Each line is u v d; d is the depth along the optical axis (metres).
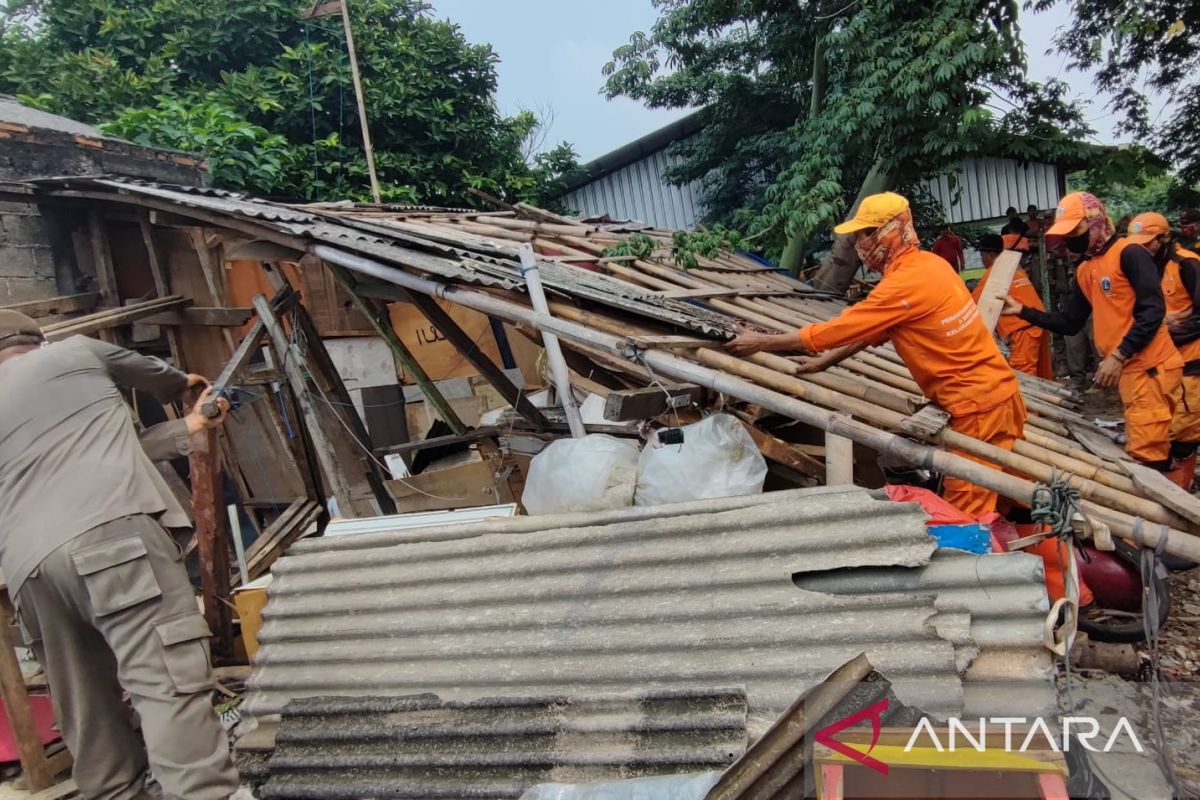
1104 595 3.01
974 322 3.03
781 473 3.82
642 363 3.14
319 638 2.96
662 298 4.87
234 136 8.69
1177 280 4.68
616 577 2.64
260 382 4.34
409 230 5.09
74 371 2.58
